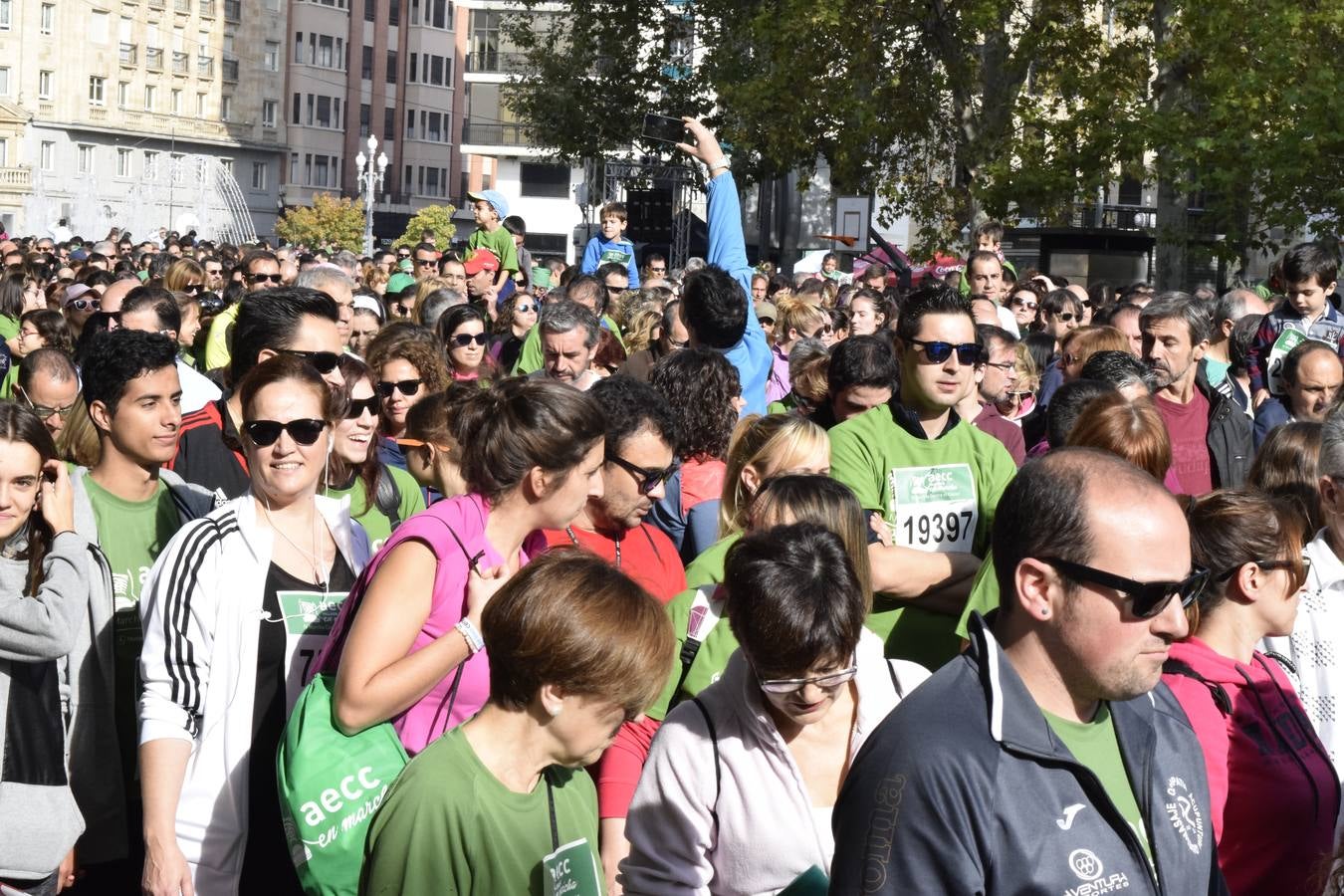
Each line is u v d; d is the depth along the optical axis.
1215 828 3.35
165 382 4.71
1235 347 8.91
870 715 3.33
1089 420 4.50
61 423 6.56
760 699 3.24
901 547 4.34
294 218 75.50
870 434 5.02
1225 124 21.81
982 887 2.54
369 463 5.21
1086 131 23.98
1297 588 3.70
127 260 21.44
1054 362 8.95
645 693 2.97
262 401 4.01
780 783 3.24
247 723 3.88
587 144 40.34
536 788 3.03
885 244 26.91
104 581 4.41
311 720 3.51
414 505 5.54
